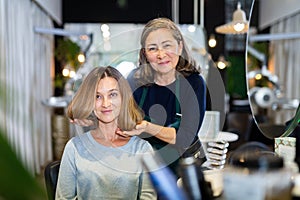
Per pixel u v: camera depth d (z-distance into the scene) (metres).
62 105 5.61
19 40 4.68
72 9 7.32
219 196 0.81
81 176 1.28
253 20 6.70
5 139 0.27
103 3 7.30
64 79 6.71
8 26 4.16
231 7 6.80
